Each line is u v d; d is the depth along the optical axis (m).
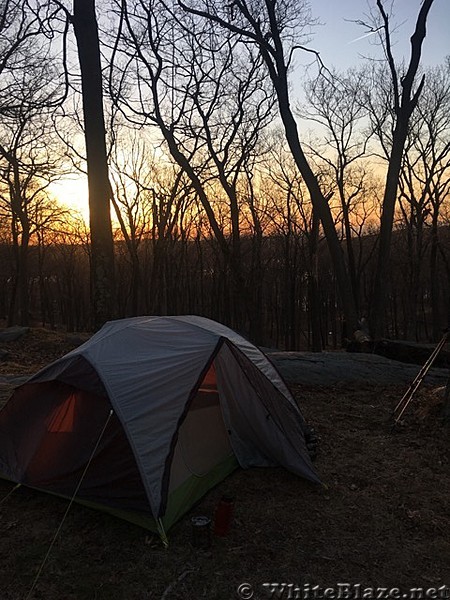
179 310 31.94
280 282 34.41
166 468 4.10
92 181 7.80
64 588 3.41
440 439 6.12
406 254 28.12
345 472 5.27
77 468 4.29
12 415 4.89
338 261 12.96
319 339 23.73
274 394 5.27
